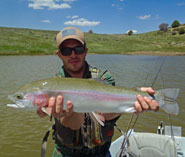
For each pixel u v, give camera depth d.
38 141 2.03
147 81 4.62
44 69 6.66
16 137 2.07
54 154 0.95
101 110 0.89
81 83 0.89
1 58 10.66
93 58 11.81
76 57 0.93
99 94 0.89
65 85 0.88
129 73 5.88
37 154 1.83
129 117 2.60
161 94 0.92
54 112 0.82
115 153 1.37
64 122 0.83
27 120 2.49
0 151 1.83
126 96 0.90
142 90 0.93
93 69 0.99
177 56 13.45
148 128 2.28
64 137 0.87
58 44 0.94
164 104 0.91
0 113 2.66
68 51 0.92
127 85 4.20
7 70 6.30
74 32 0.93
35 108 0.89
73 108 0.87
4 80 4.63
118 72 6.07
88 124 0.88
